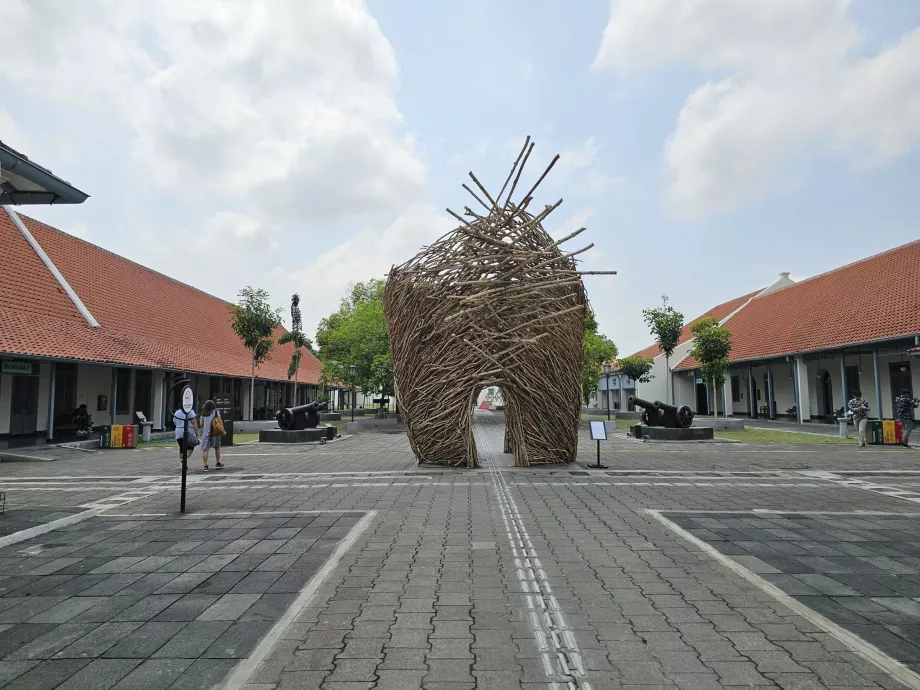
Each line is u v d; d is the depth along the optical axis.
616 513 7.25
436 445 11.54
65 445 16.73
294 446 17.66
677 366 38.75
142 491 9.27
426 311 11.12
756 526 6.51
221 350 31.12
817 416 30.73
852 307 26.58
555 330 11.19
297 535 6.14
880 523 6.66
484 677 3.03
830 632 3.60
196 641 3.49
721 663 3.18
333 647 3.40
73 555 5.39
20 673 3.09
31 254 21.64
